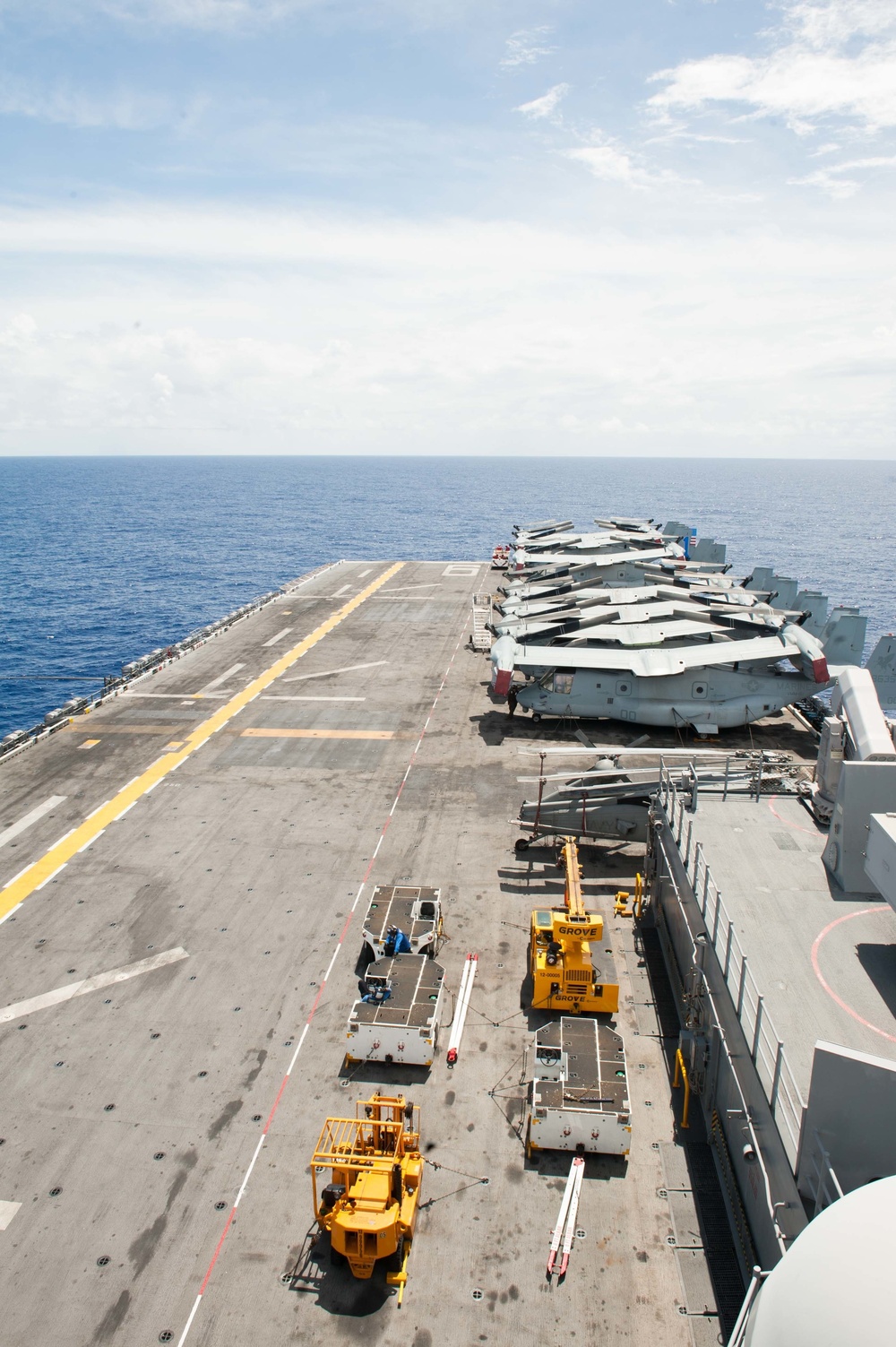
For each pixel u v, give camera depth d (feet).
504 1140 63.67
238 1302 51.85
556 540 273.33
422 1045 69.26
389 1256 53.67
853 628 158.20
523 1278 53.16
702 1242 55.52
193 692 170.19
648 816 96.22
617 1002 76.38
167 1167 61.31
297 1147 62.90
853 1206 29.96
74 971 83.35
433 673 181.37
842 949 64.44
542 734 148.56
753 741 147.74
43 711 249.34
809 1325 26.86
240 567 499.92
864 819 71.46
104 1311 51.29
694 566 229.66
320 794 123.65
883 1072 40.04
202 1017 76.84
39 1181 60.08
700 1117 65.92
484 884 99.50
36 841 109.91
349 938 88.69
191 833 111.65
